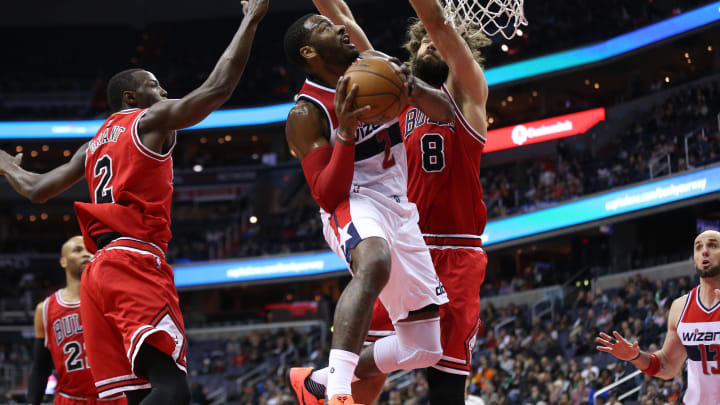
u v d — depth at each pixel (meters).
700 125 19.88
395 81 2.57
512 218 21.41
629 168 20.16
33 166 31.59
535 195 22.34
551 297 19.28
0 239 30.38
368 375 3.30
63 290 5.24
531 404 13.88
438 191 3.52
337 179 2.63
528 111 27.08
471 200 3.58
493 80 23.28
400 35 28.91
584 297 18.42
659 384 11.70
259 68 30.86
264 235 27.67
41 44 34.19
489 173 25.62
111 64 34.00
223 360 23.25
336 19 3.79
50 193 3.73
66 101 33.31
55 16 32.81
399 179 2.97
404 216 2.92
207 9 32.22
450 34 3.35
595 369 13.80
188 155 32.12
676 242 22.20
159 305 3.16
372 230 2.63
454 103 3.56
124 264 3.17
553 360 15.05
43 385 5.29
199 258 27.31
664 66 23.92
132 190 3.26
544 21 25.19
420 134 3.57
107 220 3.22
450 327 3.37
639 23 21.12
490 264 25.86
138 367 3.14
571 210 20.17
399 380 16.52
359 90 2.53
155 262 3.24
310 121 2.80
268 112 27.31
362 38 3.79
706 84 21.34
